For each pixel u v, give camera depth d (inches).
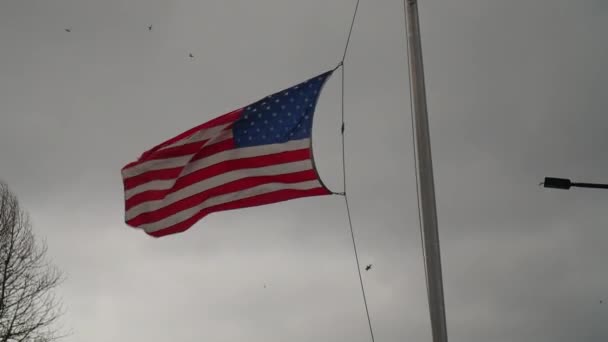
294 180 474.0
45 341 1026.1
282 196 474.3
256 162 481.1
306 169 474.9
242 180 482.3
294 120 481.7
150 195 491.5
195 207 485.7
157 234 488.7
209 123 490.3
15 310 999.0
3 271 1003.3
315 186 474.9
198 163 488.4
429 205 379.6
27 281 1037.8
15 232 1045.8
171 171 493.0
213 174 485.4
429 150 387.9
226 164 486.3
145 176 493.7
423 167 385.1
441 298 366.3
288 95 487.2
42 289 1057.5
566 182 463.5
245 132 486.0
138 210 491.2
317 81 487.8
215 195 482.3
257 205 478.6
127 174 495.8
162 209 489.7
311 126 478.0
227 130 487.8
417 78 399.5
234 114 489.4
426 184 382.3
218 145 488.1
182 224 488.1
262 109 486.9
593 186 462.6
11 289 1009.5
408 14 410.9
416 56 402.9
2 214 1037.8
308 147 476.4
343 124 475.8
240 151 485.4
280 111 485.1
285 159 476.7
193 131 491.8
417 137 390.9
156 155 493.0
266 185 477.7
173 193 490.9
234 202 480.7
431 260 371.9
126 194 496.1
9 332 969.5
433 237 374.6
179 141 492.1
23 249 1048.8
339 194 474.9
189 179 489.1
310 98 483.8
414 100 397.1
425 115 393.1
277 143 479.5
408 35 408.8
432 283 368.5
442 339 360.5
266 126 484.1
